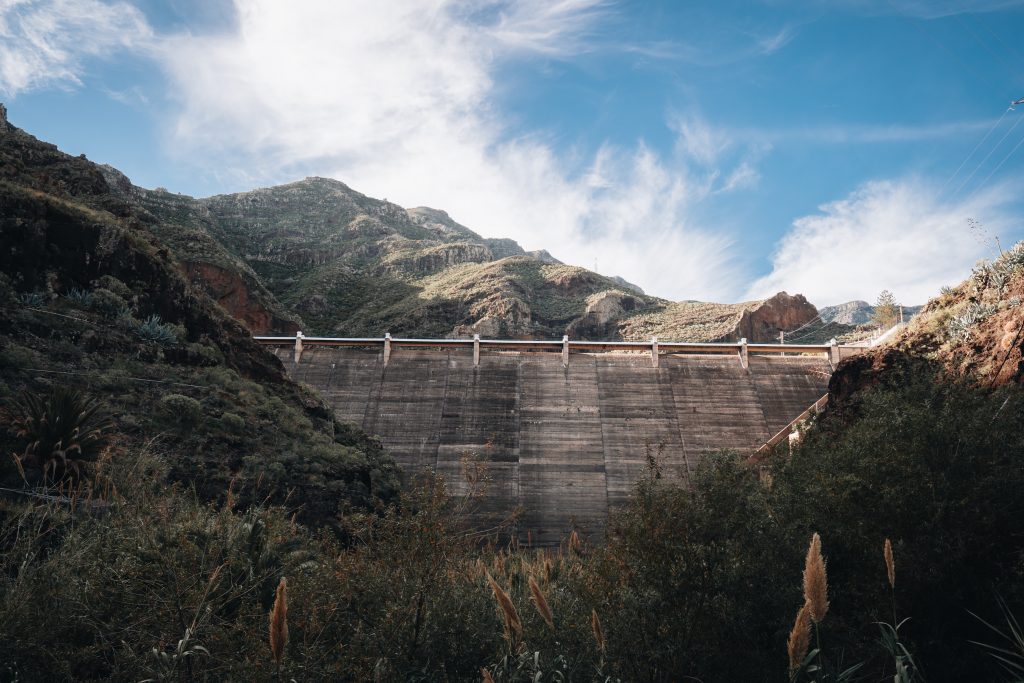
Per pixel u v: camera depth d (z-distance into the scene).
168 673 8.02
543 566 14.68
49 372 35.22
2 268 39.78
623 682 9.59
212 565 10.04
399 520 11.02
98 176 60.72
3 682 8.52
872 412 14.83
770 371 87.38
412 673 9.32
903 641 10.38
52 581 9.73
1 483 21.62
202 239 142.50
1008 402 13.12
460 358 88.62
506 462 79.44
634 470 79.38
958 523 11.20
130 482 13.84
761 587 10.52
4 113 65.81
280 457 40.84
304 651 8.80
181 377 42.88
